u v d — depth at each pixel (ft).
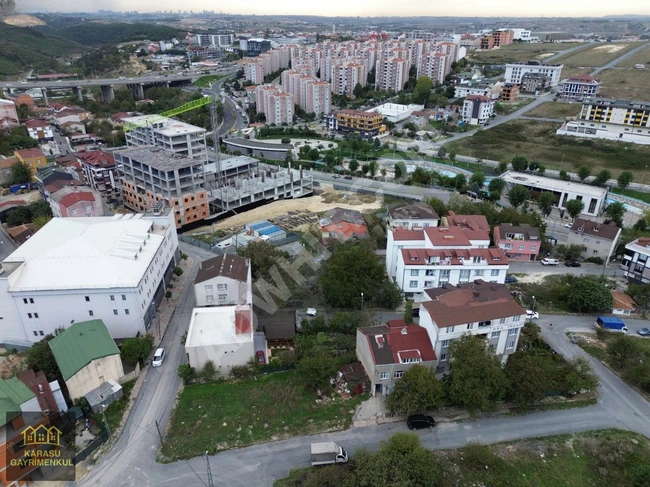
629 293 286.46
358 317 254.88
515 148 644.27
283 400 206.49
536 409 204.54
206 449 182.39
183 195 414.00
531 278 312.91
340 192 506.89
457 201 401.08
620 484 170.81
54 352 205.67
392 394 195.72
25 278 236.02
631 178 485.56
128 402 206.18
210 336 223.10
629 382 220.43
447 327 202.49
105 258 249.14
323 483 161.48
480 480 171.01
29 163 497.05
